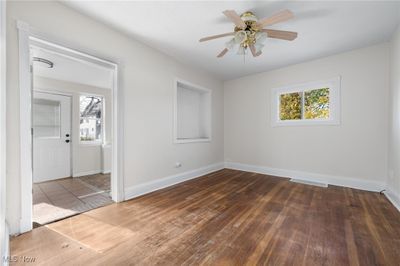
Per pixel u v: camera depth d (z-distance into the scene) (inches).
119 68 95.0
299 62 137.3
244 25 76.0
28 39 64.8
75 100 157.4
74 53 80.7
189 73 143.8
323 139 129.8
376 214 80.1
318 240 60.9
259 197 101.8
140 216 78.7
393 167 96.7
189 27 92.0
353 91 117.5
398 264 49.7
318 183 128.3
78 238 62.2
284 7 77.0
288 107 149.0
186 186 123.3
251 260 51.4
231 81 181.8
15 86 62.2
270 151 156.1
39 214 80.5
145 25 90.0
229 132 183.8
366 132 113.7
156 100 116.1
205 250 55.9
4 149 47.6
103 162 166.9
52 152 144.3
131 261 51.1
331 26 90.7
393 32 96.0
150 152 112.3
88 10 78.1
